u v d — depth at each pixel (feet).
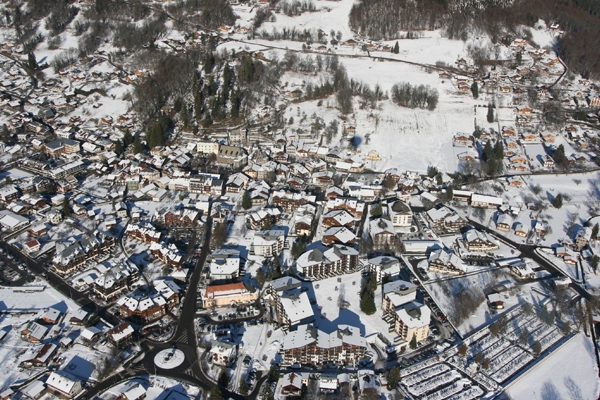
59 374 484.33
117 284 595.47
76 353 520.42
